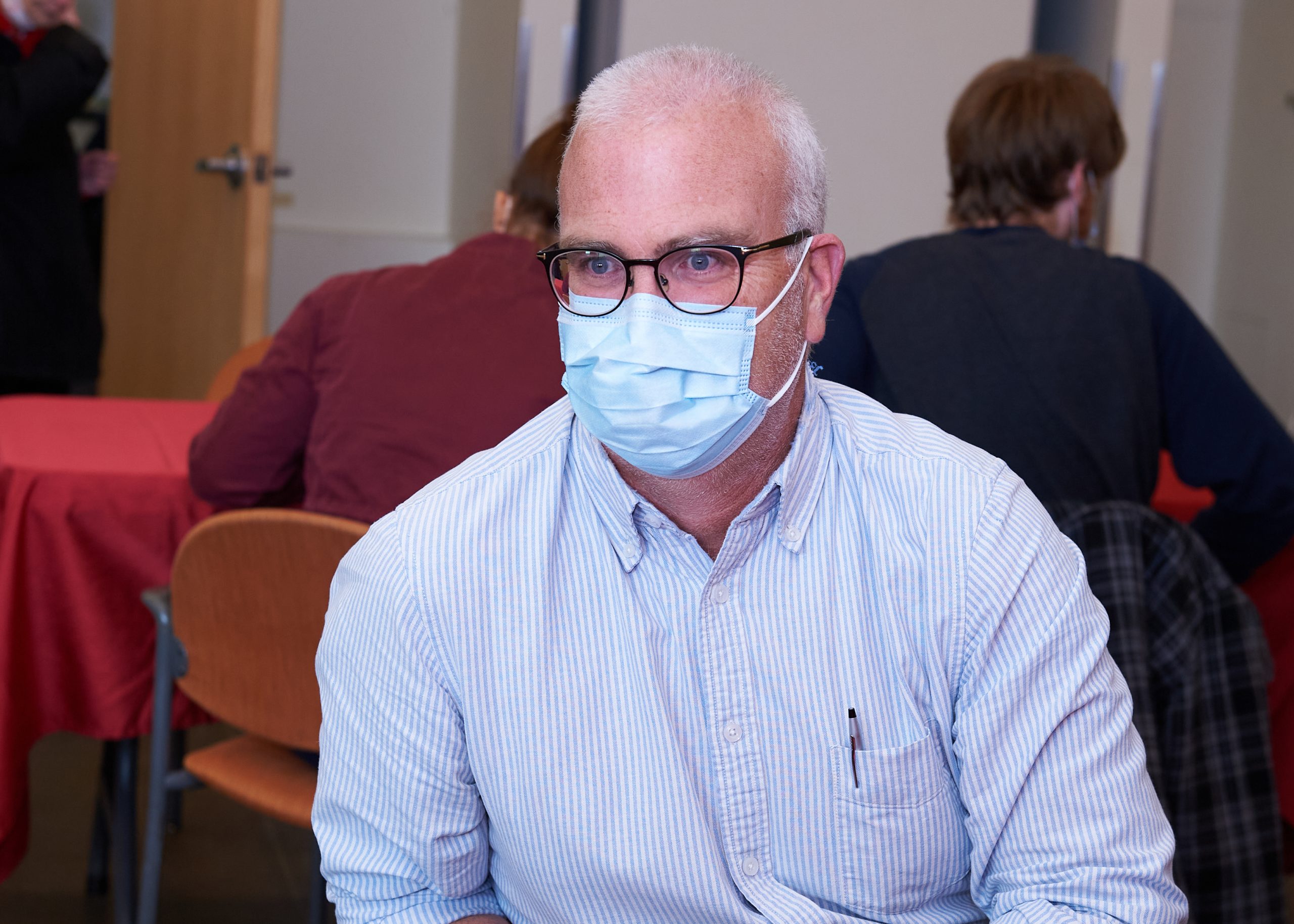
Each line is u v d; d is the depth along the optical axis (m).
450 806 0.94
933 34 3.44
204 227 3.73
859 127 3.45
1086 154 1.68
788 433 0.93
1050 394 1.54
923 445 0.97
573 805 0.91
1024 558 0.91
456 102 4.51
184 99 3.90
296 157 4.46
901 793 0.92
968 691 0.92
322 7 4.41
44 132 3.54
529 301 1.66
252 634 1.53
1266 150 4.36
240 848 2.44
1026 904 0.89
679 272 0.87
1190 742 1.46
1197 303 4.69
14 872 2.24
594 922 0.93
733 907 0.90
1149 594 1.46
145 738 2.83
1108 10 3.28
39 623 1.78
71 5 3.60
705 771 0.92
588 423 0.90
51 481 1.78
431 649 0.92
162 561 1.82
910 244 1.70
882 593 0.92
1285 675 1.83
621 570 0.93
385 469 1.59
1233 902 1.49
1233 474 1.66
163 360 4.12
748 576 0.93
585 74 3.44
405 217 4.59
